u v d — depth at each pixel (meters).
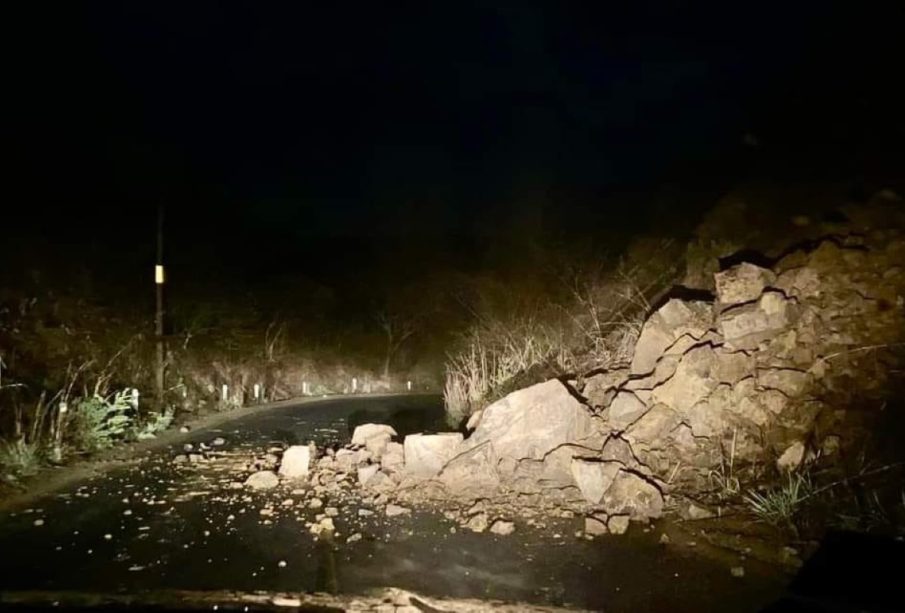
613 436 8.39
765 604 5.36
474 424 9.70
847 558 5.81
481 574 5.98
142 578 5.80
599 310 12.70
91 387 12.34
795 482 7.07
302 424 13.39
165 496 8.21
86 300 15.14
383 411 15.34
